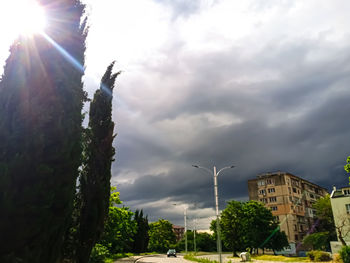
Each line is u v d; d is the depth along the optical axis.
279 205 75.19
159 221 99.50
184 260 44.78
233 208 64.25
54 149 8.54
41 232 7.84
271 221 59.75
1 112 8.38
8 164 7.59
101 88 18.94
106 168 17.28
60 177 8.59
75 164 9.44
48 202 7.91
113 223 37.31
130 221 52.28
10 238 7.33
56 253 8.57
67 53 10.66
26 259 7.45
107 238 36.59
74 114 9.80
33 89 8.95
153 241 96.75
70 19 11.20
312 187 89.50
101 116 18.12
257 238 55.84
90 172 16.77
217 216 27.69
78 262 15.11
